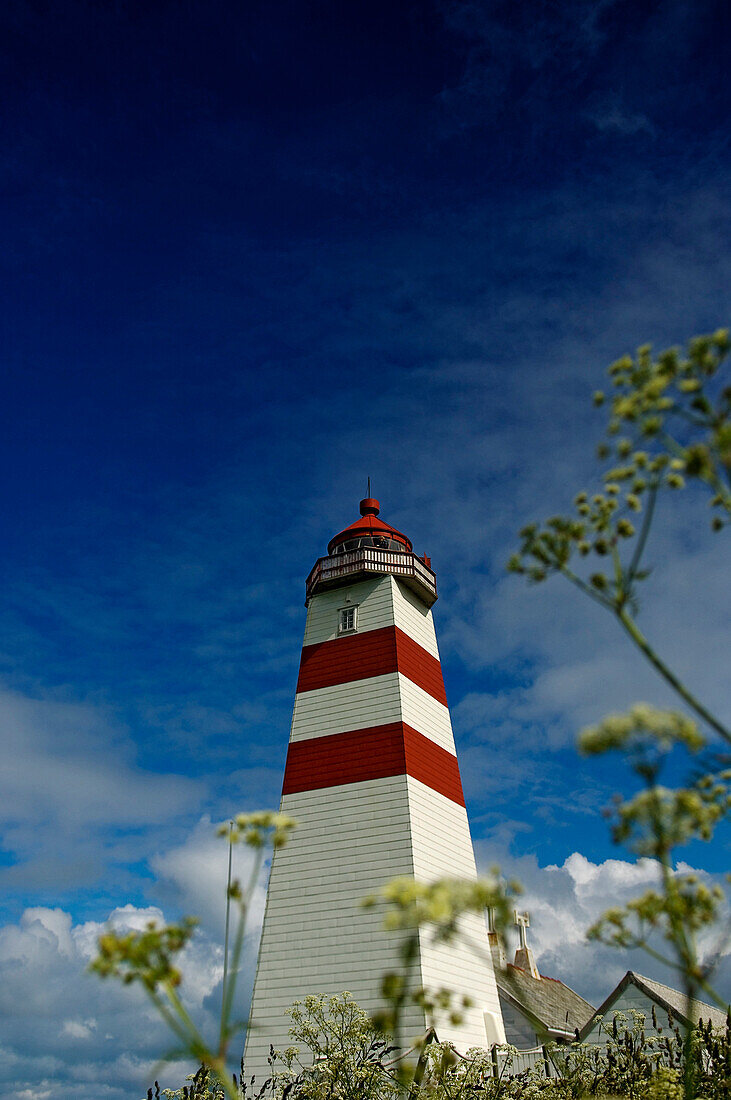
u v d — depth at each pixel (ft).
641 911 15.74
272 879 93.09
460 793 101.65
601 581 15.61
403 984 12.05
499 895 12.55
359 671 102.53
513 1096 51.67
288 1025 82.79
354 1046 53.16
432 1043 52.49
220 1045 12.63
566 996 132.77
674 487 15.37
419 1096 43.57
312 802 95.45
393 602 106.42
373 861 87.92
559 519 16.60
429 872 88.02
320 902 88.58
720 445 13.00
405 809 89.15
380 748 94.94
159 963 12.75
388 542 119.75
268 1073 80.74
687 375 14.35
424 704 103.09
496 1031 84.28
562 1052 55.11
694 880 15.56
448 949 84.12
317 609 112.78
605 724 13.17
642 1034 50.24
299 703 104.53
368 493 130.82
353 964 82.84
